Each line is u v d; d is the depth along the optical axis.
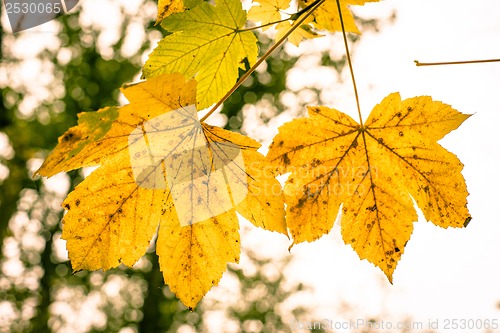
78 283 3.38
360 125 0.67
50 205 3.31
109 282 3.52
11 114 3.15
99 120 0.60
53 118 3.22
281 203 0.64
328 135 0.66
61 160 0.59
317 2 0.66
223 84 0.66
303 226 0.65
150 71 0.65
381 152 0.67
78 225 0.62
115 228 0.63
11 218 3.23
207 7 0.65
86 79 3.27
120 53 3.24
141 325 3.42
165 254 0.64
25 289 3.27
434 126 0.66
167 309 3.45
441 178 0.66
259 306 3.89
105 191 0.63
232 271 3.78
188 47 0.65
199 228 0.64
